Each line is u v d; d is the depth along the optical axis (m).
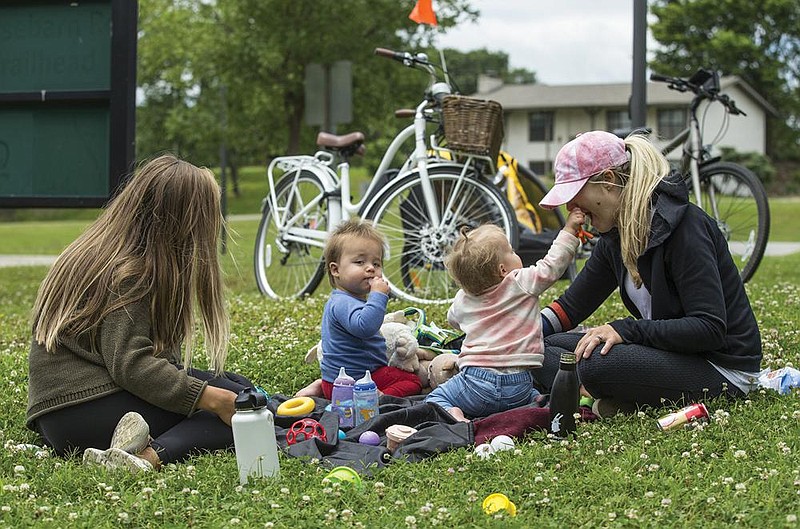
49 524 2.56
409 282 6.87
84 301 3.32
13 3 8.15
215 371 3.63
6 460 3.25
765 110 52.03
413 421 3.69
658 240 3.56
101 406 3.30
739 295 3.72
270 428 3.01
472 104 6.37
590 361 3.63
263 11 25.19
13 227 32.91
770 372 4.05
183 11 28.62
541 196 8.39
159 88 49.81
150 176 3.42
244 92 27.23
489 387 3.78
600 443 3.24
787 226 24.22
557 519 2.57
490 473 2.98
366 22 25.17
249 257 13.43
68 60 8.09
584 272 4.14
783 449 3.04
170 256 3.38
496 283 3.84
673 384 3.60
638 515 2.57
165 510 2.65
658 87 53.12
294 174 7.64
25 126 8.21
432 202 6.55
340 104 12.45
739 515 2.50
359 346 4.23
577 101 53.56
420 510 2.58
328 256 4.32
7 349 5.59
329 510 2.61
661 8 53.56
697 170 7.35
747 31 53.09
